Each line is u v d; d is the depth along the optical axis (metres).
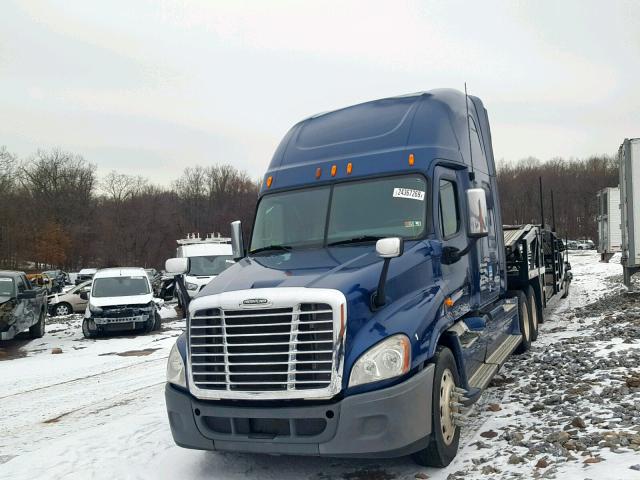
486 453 5.47
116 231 88.94
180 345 5.61
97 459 6.13
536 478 4.61
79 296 27.66
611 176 90.44
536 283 12.62
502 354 7.76
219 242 26.70
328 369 4.77
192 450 6.25
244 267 5.99
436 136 6.68
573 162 107.50
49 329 22.00
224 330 5.02
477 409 6.88
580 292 21.88
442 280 5.98
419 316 5.16
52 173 90.06
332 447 4.75
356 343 4.86
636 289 18.31
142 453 6.25
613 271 33.12
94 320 18.53
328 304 4.80
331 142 7.01
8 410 9.17
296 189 6.80
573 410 6.23
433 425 5.13
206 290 5.52
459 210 6.88
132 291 19.72
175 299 29.41
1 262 68.88
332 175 6.67
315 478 5.36
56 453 6.40
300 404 4.83
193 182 97.31
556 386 7.30
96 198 94.19
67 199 88.19
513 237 11.21
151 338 17.52
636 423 5.50
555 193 87.69
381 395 4.72
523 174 88.88
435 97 7.24
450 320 5.71
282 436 4.90
